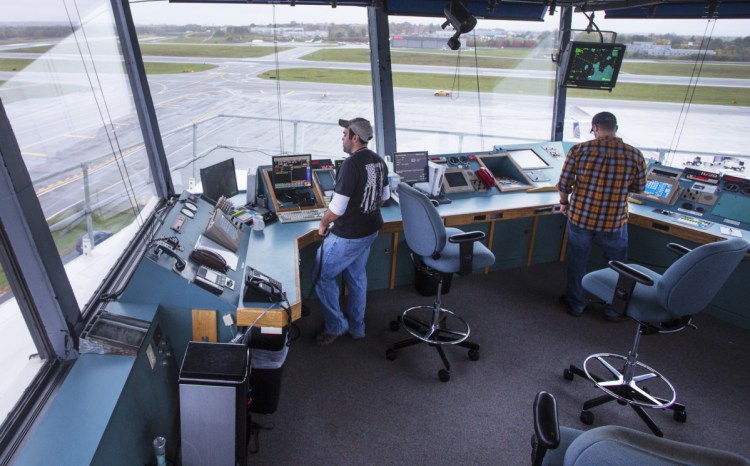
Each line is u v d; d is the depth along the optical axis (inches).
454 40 127.2
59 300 59.9
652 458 38.1
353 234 100.4
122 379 59.6
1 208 52.1
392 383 101.3
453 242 97.7
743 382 106.5
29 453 48.4
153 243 82.7
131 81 107.0
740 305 127.6
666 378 107.1
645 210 139.1
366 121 96.4
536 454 53.9
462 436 87.3
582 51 139.9
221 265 88.9
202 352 67.8
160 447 63.4
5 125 51.8
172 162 141.9
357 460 80.9
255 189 125.8
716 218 131.1
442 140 165.8
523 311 133.1
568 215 125.5
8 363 60.2
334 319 111.1
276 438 84.8
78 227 94.9
